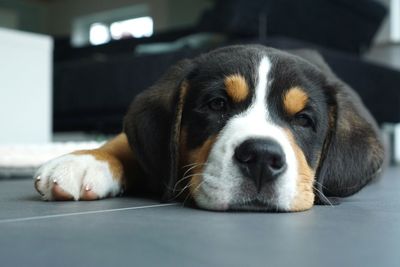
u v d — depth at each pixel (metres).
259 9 0.90
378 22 1.16
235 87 0.40
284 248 0.24
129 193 0.45
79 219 0.32
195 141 0.40
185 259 0.22
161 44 1.38
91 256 0.23
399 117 1.11
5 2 2.45
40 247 0.24
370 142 0.45
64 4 2.56
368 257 0.23
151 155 0.42
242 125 0.38
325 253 0.24
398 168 1.04
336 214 0.36
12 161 0.66
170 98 0.42
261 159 0.36
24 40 0.90
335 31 1.06
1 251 0.23
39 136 0.94
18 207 0.36
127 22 2.40
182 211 0.36
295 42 0.86
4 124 0.89
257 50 0.43
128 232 0.28
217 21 0.92
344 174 0.44
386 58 1.42
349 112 0.45
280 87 0.40
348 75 0.98
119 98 1.10
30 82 0.92
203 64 0.43
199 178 0.38
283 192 0.37
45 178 0.40
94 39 2.49
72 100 1.18
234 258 0.22
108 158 0.42
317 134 0.42
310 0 0.97
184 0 2.20
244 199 0.36
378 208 0.40
